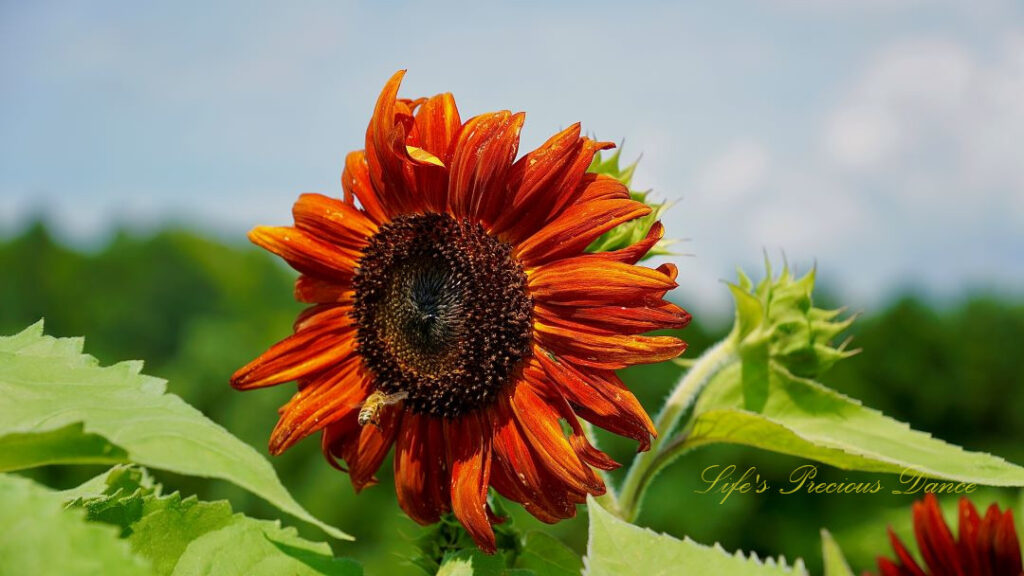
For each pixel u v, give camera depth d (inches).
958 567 24.0
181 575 21.2
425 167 24.8
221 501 21.6
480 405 24.3
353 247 25.4
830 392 26.2
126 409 19.3
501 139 24.1
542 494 23.7
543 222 24.2
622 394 23.3
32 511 17.7
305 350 25.3
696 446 26.2
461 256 24.4
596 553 20.5
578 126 23.9
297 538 21.8
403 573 99.9
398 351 24.9
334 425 25.4
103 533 17.9
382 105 24.3
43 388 19.6
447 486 24.6
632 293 23.3
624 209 23.6
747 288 27.5
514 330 24.0
